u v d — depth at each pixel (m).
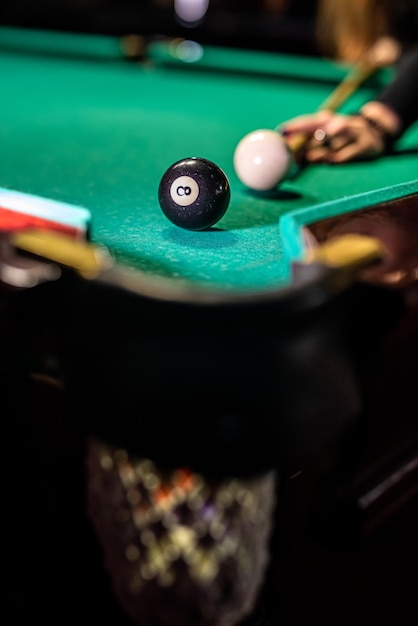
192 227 0.95
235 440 0.71
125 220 0.99
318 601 0.96
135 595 0.90
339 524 0.93
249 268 0.86
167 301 0.69
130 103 1.64
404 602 1.05
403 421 0.94
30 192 1.09
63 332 0.75
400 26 2.11
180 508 0.86
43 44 2.28
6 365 0.80
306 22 3.26
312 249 0.80
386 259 0.80
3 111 1.54
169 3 3.91
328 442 0.74
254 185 1.08
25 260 0.74
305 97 1.75
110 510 0.88
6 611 0.99
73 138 1.36
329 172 1.18
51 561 0.94
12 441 0.91
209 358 0.70
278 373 0.71
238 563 0.87
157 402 0.71
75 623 0.95
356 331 0.77
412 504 1.01
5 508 0.95
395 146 1.32
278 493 0.85
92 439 0.85
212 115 1.55
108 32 3.41
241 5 4.00
